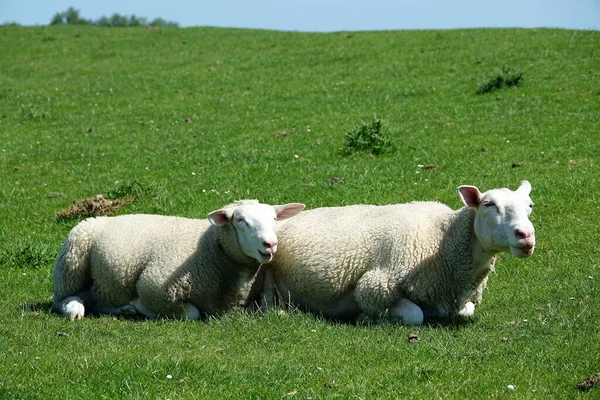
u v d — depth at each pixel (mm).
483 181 16609
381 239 10211
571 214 14297
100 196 16453
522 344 8445
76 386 7516
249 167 19109
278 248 10711
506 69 25672
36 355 8438
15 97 30062
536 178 16625
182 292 10234
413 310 9859
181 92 29766
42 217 16406
